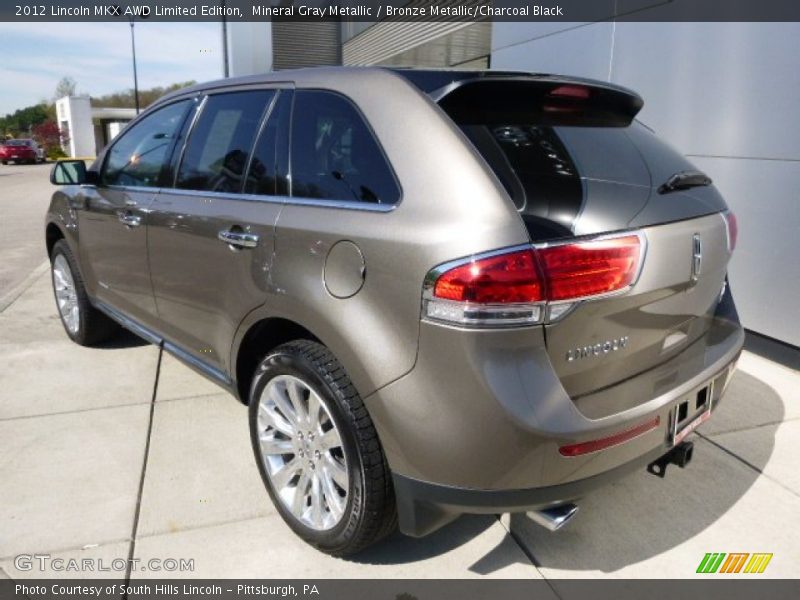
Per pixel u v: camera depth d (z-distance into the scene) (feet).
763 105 14.12
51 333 16.10
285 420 8.25
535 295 6.08
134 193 11.26
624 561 7.94
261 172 8.63
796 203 13.61
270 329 8.60
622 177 7.27
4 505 8.93
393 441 6.65
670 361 7.67
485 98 7.28
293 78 8.72
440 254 6.23
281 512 8.39
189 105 10.70
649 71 17.21
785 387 12.60
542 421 6.14
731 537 8.36
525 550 8.13
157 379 13.20
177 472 9.76
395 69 7.67
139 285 11.29
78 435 10.85
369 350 6.68
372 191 7.09
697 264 7.52
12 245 29.94
